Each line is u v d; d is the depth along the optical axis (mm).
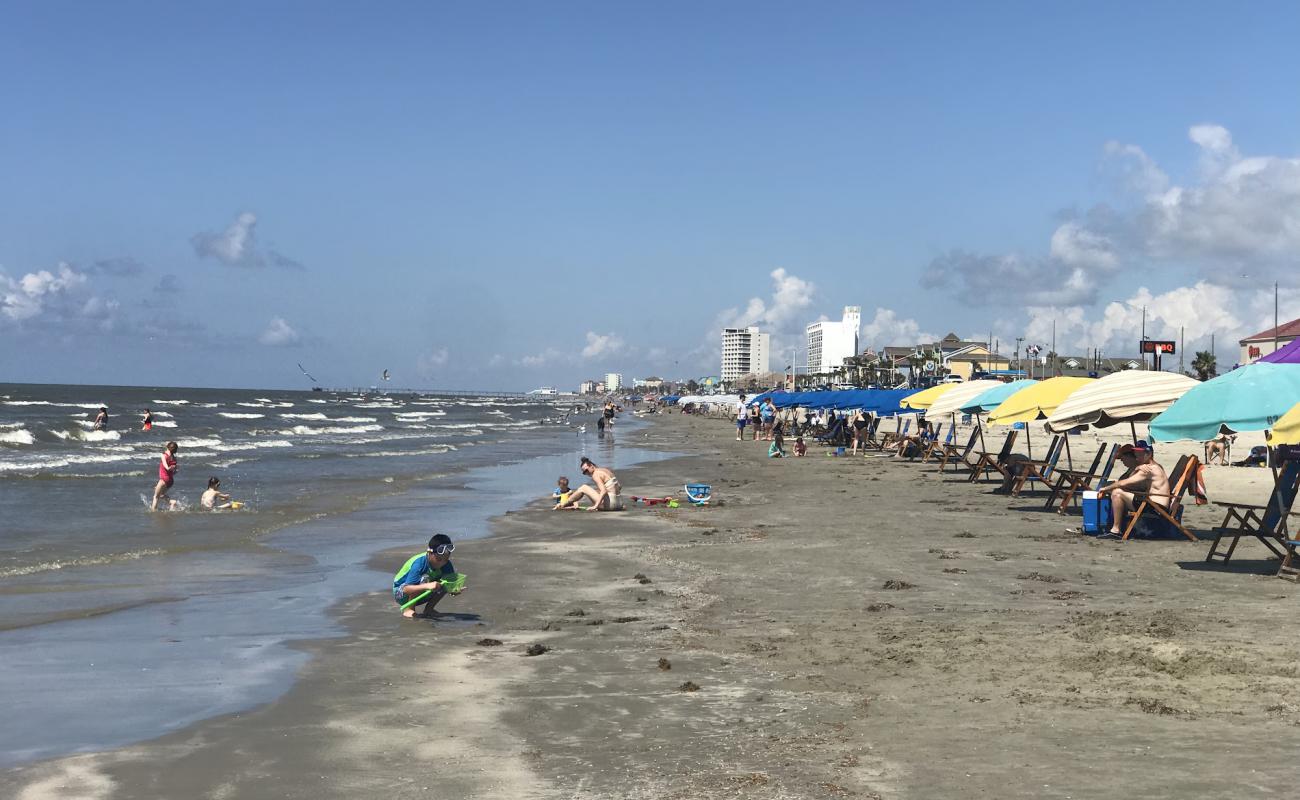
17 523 19594
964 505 22812
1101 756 5973
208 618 11141
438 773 6008
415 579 11195
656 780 5809
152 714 7367
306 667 8812
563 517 21703
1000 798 5348
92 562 15047
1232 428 12344
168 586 13211
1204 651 8453
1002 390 25969
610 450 53750
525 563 15109
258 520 20719
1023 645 9047
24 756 6414
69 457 40031
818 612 10992
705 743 6488
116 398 163375
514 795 5613
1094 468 19406
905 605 11266
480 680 8273
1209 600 11164
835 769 5906
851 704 7332
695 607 11484
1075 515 20547
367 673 8570
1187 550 15148
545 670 8594
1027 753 6074
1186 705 7008
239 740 6715
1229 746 6086
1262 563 13805
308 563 15352
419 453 47812
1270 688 7344
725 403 134750
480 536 18594
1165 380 16875
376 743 6621
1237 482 27375
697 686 7918
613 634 10094
